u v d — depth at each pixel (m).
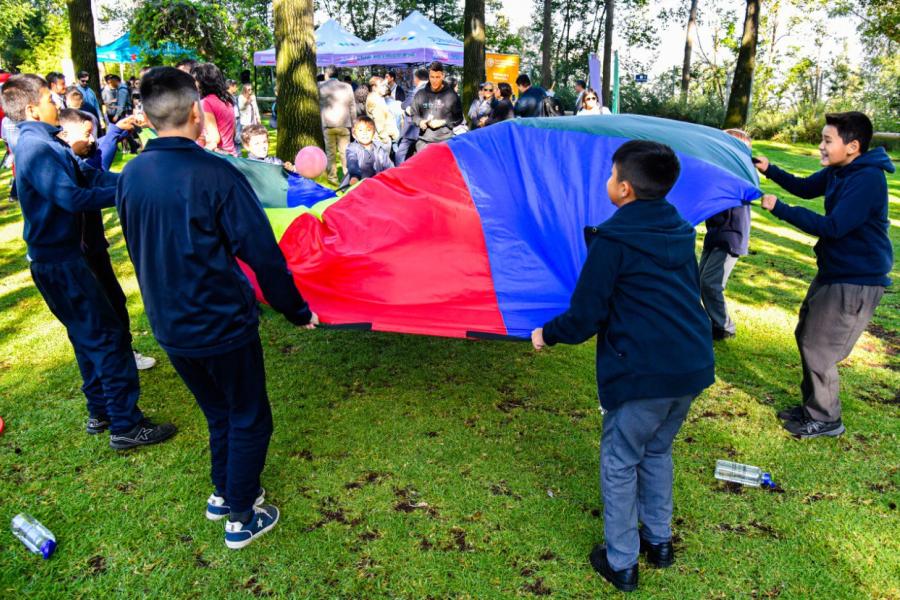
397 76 26.59
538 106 10.88
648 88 26.78
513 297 3.21
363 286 3.34
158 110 2.30
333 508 3.06
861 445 3.62
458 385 4.32
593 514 3.02
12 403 3.97
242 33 12.66
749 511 3.06
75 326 3.32
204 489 3.18
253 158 5.66
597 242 2.34
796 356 4.81
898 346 5.04
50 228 3.10
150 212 2.30
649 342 2.31
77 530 2.88
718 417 3.93
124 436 3.47
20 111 3.06
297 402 4.05
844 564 2.72
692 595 2.56
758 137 22.23
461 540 2.85
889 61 24.56
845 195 3.27
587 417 3.92
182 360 2.50
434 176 3.50
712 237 4.80
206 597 2.53
